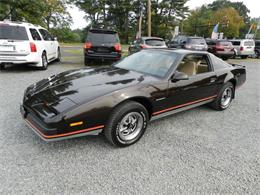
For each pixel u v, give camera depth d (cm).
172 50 414
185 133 367
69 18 4397
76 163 269
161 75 357
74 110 261
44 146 301
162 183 243
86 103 269
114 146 310
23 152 285
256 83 822
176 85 358
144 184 240
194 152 310
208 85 423
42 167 258
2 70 812
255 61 1689
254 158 302
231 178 259
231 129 391
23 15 1723
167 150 311
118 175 252
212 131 379
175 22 4988
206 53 440
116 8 4531
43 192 221
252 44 1802
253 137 364
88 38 946
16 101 469
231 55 1611
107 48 946
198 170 270
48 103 279
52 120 253
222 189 240
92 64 1040
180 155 300
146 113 323
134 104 304
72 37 4559
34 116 280
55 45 1041
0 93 523
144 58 415
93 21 4791
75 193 222
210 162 288
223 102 486
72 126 262
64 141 318
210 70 438
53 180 238
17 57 727
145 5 4397
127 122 309
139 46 1242
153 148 314
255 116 461
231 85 483
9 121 369
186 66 392
